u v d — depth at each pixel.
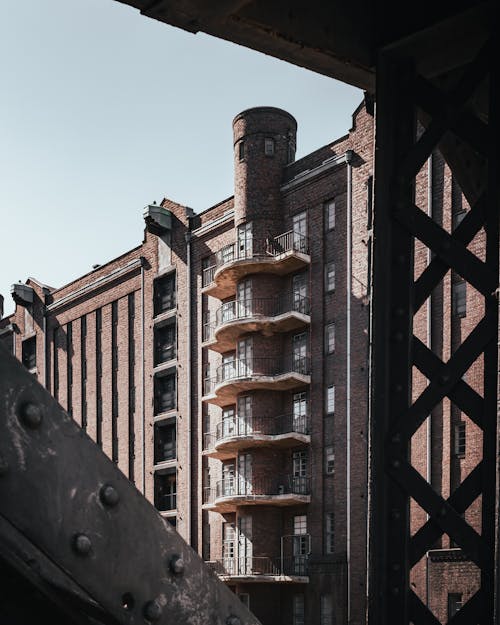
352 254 39.22
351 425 37.69
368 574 2.86
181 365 49.50
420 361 3.01
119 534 1.75
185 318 49.78
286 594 40.25
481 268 2.91
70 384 60.97
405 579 2.84
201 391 47.72
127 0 3.02
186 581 1.86
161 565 1.82
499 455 2.55
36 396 1.65
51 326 63.66
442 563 30.36
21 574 1.65
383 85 3.31
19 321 67.62
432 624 2.80
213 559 45.00
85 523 1.69
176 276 51.06
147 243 53.97
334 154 41.12
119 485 1.76
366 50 3.47
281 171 43.94
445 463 32.28
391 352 3.03
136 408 53.31
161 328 52.50
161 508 49.94
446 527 2.81
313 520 39.16
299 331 41.72
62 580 1.75
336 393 39.00
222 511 44.66
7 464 1.60
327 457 39.19
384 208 3.13
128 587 1.76
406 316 3.03
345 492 37.69
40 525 1.63
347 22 3.41
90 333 59.22
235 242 44.28
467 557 2.76
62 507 1.66
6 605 1.68
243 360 42.81
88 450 1.71
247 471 41.84
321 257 41.16
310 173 41.94
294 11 3.29
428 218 3.06
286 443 40.56
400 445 2.93
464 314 33.03
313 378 40.41
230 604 1.96
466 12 3.11
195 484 47.06
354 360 38.16
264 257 42.09
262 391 42.09
